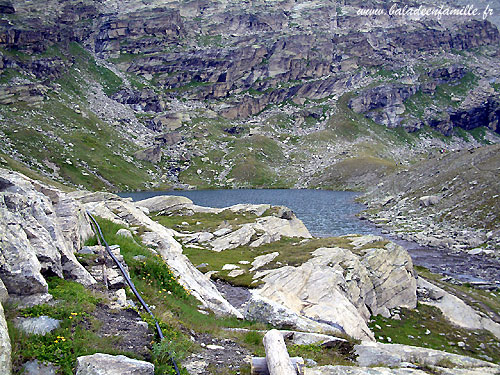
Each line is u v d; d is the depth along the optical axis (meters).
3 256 13.98
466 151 138.62
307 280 36.47
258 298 26.00
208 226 70.38
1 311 11.70
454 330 39.28
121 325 14.59
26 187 19.80
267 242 61.41
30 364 10.70
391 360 17.52
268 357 13.66
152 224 46.78
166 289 23.69
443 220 97.75
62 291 15.38
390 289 44.12
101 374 10.59
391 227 102.06
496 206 89.50
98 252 22.22
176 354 12.91
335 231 99.81
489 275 59.56
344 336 22.05
